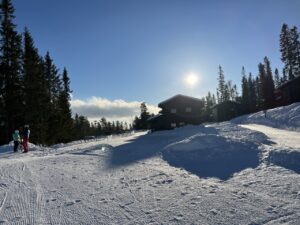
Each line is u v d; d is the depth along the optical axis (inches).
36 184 431.8
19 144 1066.7
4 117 1608.0
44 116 1913.1
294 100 1984.5
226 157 499.8
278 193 312.3
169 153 587.5
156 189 367.2
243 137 723.4
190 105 1737.2
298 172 374.0
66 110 2346.2
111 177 450.3
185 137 903.7
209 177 402.6
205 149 558.9
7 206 338.0
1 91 1590.8
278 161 430.3
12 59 1614.2
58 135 2060.8
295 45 2901.1
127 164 545.6
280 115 1611.7
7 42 1617.9
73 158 673.0
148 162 544.1
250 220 257.6
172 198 329.1
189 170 451.8
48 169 544.4
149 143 878.4
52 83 2379.4
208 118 3026.6
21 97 1654.8
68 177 469.7
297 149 465.4
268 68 3590.1
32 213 311.9
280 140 680.4
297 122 1342.3
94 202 337.1
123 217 287.0
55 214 306.3
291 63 2906.0
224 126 1112.8
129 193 359.9
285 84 2030.0
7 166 587.8
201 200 314.3
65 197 362.3
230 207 288.8
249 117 1988.2
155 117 1750.7
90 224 276.2
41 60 2066.9
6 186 425.4
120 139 1300.4
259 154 485.4
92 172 499.2
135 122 4480.8
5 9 1622.8
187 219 270.7
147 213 292.0
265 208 278.7
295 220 249.3
